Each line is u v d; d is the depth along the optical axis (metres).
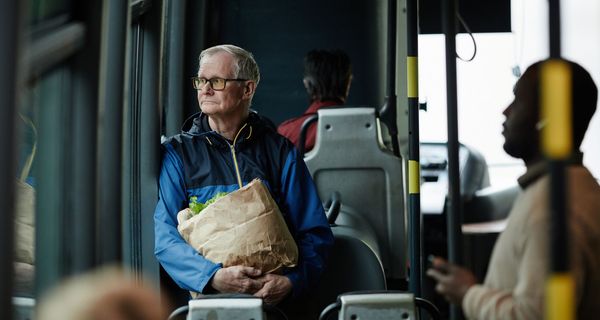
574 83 2.89
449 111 3.49
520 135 2.93
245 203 4.47
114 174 3.99
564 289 2.23
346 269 4.88
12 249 2.58
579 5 2.59
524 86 2.95
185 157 4.73
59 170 3.60
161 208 4.67
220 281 4.38
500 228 3.43
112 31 3.97
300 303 4.84
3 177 2.55
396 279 6.28
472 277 3.35
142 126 4.79
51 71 3.42
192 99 6.32
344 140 6.23
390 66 6.11
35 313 3.60
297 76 7.39
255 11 7.31
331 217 5.19
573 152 2.93
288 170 4.77
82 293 1.72
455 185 3.46
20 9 2.54
